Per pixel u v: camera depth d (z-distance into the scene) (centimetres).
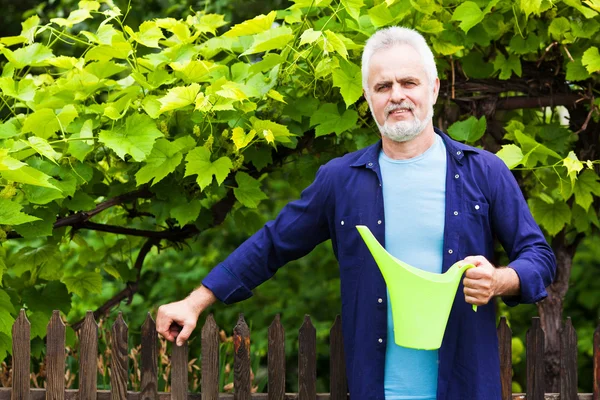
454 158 221
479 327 216
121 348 247
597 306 641
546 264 211
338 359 251
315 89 284
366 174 224
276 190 607
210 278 234
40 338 302
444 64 292
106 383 341
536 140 309
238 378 246
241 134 258
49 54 283
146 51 372
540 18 294
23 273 317
